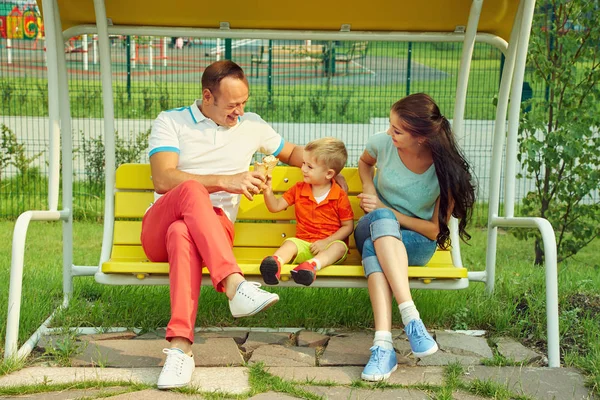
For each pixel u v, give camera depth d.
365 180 4.00
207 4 4.09
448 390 3.17
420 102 3.58
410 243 3.75
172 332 3.22
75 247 6.52
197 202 3.37
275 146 4.04
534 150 6.18
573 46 6.00
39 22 17.75
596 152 6.23
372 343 3.84
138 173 4.20
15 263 3.52
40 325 4.00
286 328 4.12
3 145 8.68
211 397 3.07
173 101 12.87
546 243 3.68
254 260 4.10
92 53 22.41
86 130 11.87
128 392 3.13
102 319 4.11
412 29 4.37
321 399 3.08
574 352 3.75
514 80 4.03
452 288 3.74
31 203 8.27
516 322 4.17
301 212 3.94
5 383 3.22
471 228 8.08
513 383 3.32
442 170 3.59
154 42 22.53
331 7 4.13
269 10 4.16
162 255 3.65
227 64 3.78
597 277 5.33
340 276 3.69
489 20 4.25
